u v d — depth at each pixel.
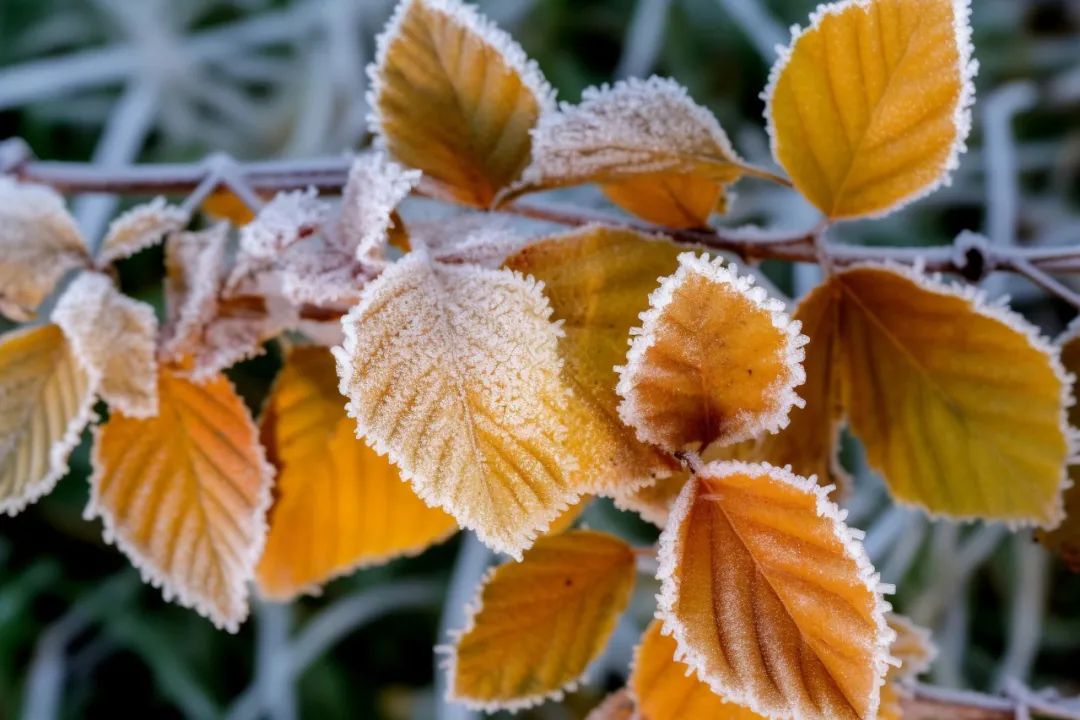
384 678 0.96
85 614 0.94
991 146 0.85
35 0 1.11
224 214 0.53
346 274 0.46
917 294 0.47
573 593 0.47
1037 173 1.05
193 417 0.49
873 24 0.46
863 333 0.48
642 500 0.46
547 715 0.88
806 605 0.43
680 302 0.43
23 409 0.48
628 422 0.44
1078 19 1.05
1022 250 0.49
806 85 0.46
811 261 0.48
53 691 0.90
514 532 0.43
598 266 0.46
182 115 1.05
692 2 1.05
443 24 0.47
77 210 0.90
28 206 0.49
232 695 0.95
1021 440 0.47
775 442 0.47
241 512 0.48
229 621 0.48
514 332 0.44
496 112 0.48
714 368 0.44
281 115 1.06
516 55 0.47
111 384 0.48
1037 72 1.03
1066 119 1.04
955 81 0.46
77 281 0.48
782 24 1.05
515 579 0.47
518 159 0.48
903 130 0.46
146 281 0.92
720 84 1.05
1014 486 0.47
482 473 0.43
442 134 0.48
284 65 1.09
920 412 0.48
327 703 0.94
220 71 1.08
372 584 0.96
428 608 0.97
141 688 0.97
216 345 0.48
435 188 0.48
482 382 0.44
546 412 0.44
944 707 0.50
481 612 0.47
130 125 1.00
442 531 0.50
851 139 0.47
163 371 0.48
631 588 0.48
